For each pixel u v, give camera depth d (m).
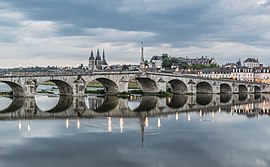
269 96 162.62
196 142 53.78
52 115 82.06
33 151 47.59
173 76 155.38
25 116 80.12
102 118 78.00
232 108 103.38
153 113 88.75
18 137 56.28
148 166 41.34
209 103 120.62
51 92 157.38
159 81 151.88
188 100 131.12
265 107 107.50
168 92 161.88
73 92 129.25
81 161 43.12
